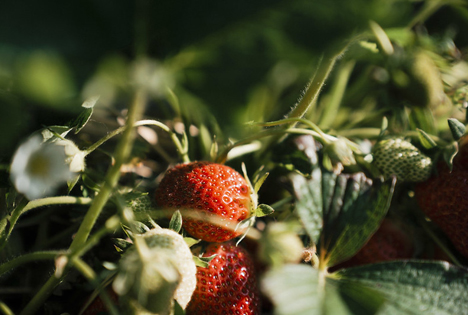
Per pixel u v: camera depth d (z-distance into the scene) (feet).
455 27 0.88
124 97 0.50
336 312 0.55
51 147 0.57
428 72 0.74
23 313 0.58
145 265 0.52
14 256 0.66
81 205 0.66
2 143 0.48
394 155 0.69
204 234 0.63
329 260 0.61
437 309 0.58
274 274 0.56
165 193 0.64
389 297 0.58
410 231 0.74
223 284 0.62
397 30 0.75
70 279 0.64
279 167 0.72
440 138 0.74
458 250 0.70
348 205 0.62
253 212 0.64
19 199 0.61
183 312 0.55
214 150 0.69
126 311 0.53
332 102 0.82
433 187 0.69
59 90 0.43
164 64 0.46
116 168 0.55
